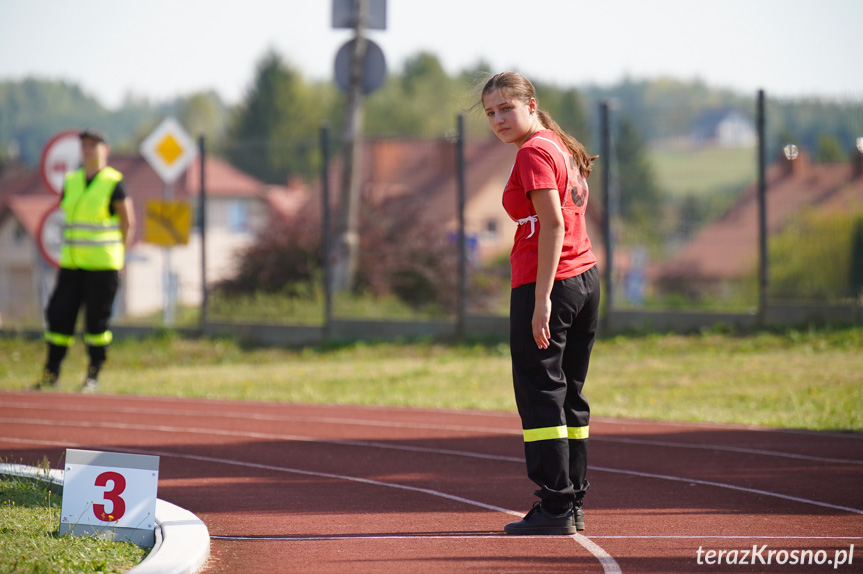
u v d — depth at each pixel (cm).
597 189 9912
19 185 15512
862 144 5281
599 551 1698
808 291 5362
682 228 9512
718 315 5219
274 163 8819
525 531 1814
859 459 2661
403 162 9538
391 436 3138
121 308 9038
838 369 4291
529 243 1769
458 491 2275
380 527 1906
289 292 6962
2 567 1512
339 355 5541
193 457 2764
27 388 4403
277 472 2530
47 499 2006
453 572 1578
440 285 7162
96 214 4162
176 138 6272
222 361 5622
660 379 4366
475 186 11556
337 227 7000
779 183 5628
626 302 6175
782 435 3077
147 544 1725
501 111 1794
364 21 6744
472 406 3791
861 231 5347
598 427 3278
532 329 1736
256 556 1698
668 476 2455
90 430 3275
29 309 7219
